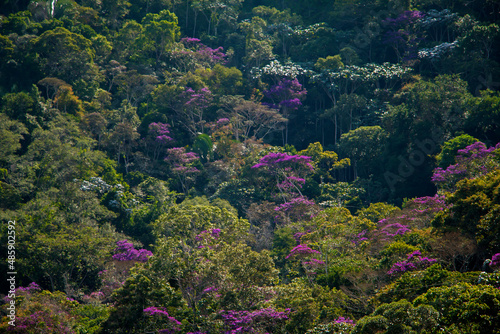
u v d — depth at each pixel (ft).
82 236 145.89
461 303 67.51
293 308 92.02
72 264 142.72
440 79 213.87
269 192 206.18
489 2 283.59
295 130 276.21
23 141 209.97
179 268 96.53
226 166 223.30
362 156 227.40
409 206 142.82
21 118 213.05
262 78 293.02
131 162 237.86
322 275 112.16
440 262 97.04
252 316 89.30
